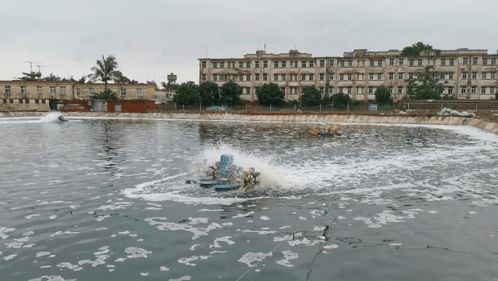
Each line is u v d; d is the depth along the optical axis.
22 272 8.04
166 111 84.44
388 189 15.09
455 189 15.20
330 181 16.39
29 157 22.69
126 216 11.52
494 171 19.02
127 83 99.44
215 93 94.19
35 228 10.52
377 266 8.34
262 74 101.62
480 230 10.52
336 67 97.56
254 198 13.54
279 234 10.17
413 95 89.44
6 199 13.26
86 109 89.12
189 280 7.72
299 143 31.73
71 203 12.81
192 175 17.19
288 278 7.80
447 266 8.34
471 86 91.81
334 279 7.77
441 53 95.25
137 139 34.09
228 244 9.51
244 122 68.06
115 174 17.45
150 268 8.23
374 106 80.69
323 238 9.92
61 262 8.50
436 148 28.50
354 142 32.88
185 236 10.00
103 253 8.97
